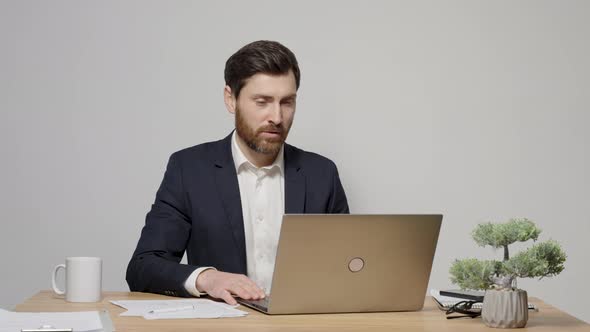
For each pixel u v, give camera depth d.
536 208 3.01
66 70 2.93
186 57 2.95
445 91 3.00
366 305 1.64
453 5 3.01
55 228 2.92
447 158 3.00
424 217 1.62
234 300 1.72
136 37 2.95
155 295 1.92
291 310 1.60
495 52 3.01
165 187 2.37
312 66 2.97
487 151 3.00
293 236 1.54
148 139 2.94
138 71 2.95
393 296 1.65
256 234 2.43
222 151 2.41
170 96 2.95
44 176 2.92
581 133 3.02
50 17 2.94
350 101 2.98
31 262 2.91
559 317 1.65
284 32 2.97
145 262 2.01
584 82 3.03
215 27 2.96
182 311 1.59
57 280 2.91
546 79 3.02
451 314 1.64
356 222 1.57
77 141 2.93
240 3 2.97
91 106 2.93
